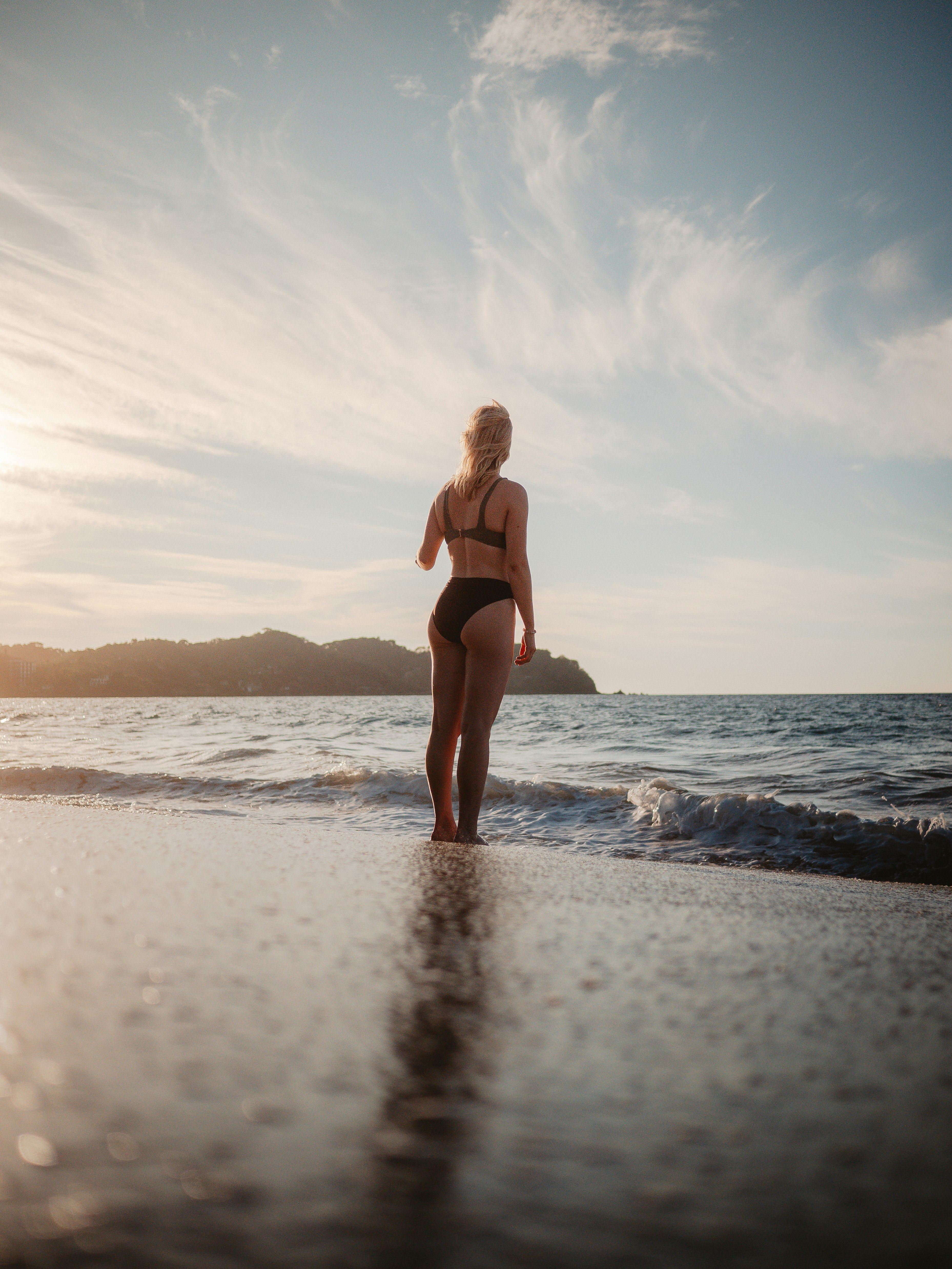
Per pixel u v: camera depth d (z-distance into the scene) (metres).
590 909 1.44
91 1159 0.47
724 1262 0.40
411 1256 0.39
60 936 1.00
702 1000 0.90
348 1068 0.65
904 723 21.75
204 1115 0.54
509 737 17.45
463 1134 0.54
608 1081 0.65
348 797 5.75
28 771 6.60
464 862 2.03
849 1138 0.56
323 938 1.08
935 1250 0.42
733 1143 0.55
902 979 1.03
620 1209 0.45
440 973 0.95
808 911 1.59
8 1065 0.61
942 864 4.01
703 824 4.74
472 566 3.24
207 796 6.00
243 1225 0.41
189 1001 0.78
